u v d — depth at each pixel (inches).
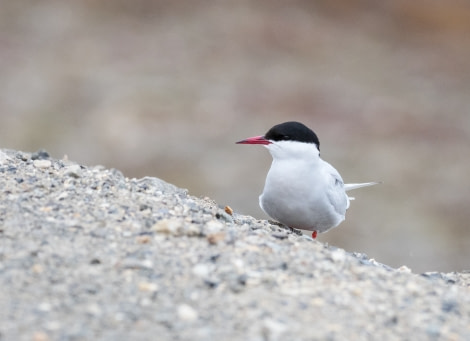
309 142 311.7
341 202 323.9
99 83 910.4
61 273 214.1
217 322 198.1
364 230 602.2
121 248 231.3
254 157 724.0
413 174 713.6
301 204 311.9
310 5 1185.4
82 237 235.8
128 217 253.9
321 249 253.4
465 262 572.1
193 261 227.0
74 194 269.4
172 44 1043.9
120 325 193.8
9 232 234.4
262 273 224.2
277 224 331.9
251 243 244.2
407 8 1173.1
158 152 738.2
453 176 714.2
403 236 597.3
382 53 1064.8
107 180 286.8
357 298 218.4
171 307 202.8
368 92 927.0
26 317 193.9
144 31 1087.0
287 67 994.7
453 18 1162.0
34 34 1057.5
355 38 1099.3
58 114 826.8
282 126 313.3
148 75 940.0
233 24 1110.4
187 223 254.1
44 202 259.4
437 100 920.9
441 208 649.0
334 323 203.3
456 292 238.7
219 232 245.1
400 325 207.6
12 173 283.3
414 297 226.2
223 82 929.5
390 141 788.6
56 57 990.4
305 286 221.1
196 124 800.3
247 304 207.2
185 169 703.1
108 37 1061.1
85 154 743.7
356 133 802.2
